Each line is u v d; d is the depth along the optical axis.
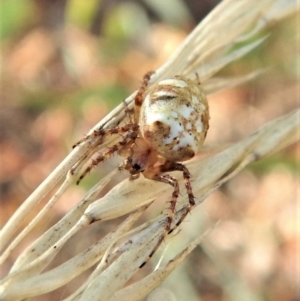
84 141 0.06
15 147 0.11
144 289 0.06
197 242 0.06
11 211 0.10
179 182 0.06
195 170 0.06
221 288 0.09
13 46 0.12
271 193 0.11
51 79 0.12
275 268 0.10
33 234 0.09
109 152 0.07
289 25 0.10
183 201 0.06
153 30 0.13
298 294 0.10
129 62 0.11
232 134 0.12
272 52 0.10
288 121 0.06
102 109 0.10
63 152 0.10
